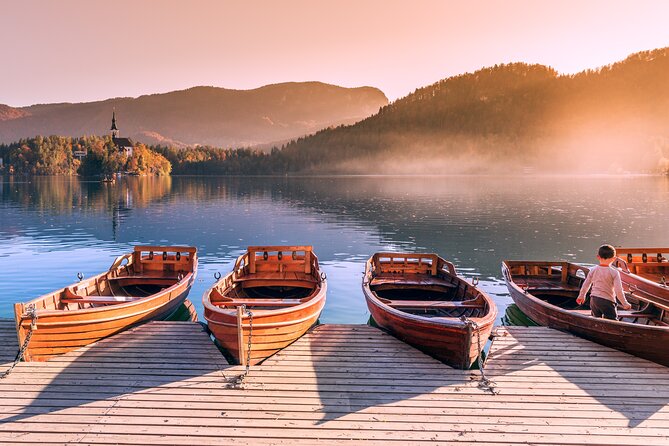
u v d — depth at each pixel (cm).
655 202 6450
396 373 876
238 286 1426
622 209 5444
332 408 746
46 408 739
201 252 2716
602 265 1062
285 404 757
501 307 1631
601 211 5225
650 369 898
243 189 10681
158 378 845
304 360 931
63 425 691
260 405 753
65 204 6150
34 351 920
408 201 6850
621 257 1589
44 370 873
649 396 792
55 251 2705
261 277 1488
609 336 988
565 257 2608
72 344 966
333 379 848
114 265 1471
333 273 2189
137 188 10850
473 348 885
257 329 927
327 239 3234
